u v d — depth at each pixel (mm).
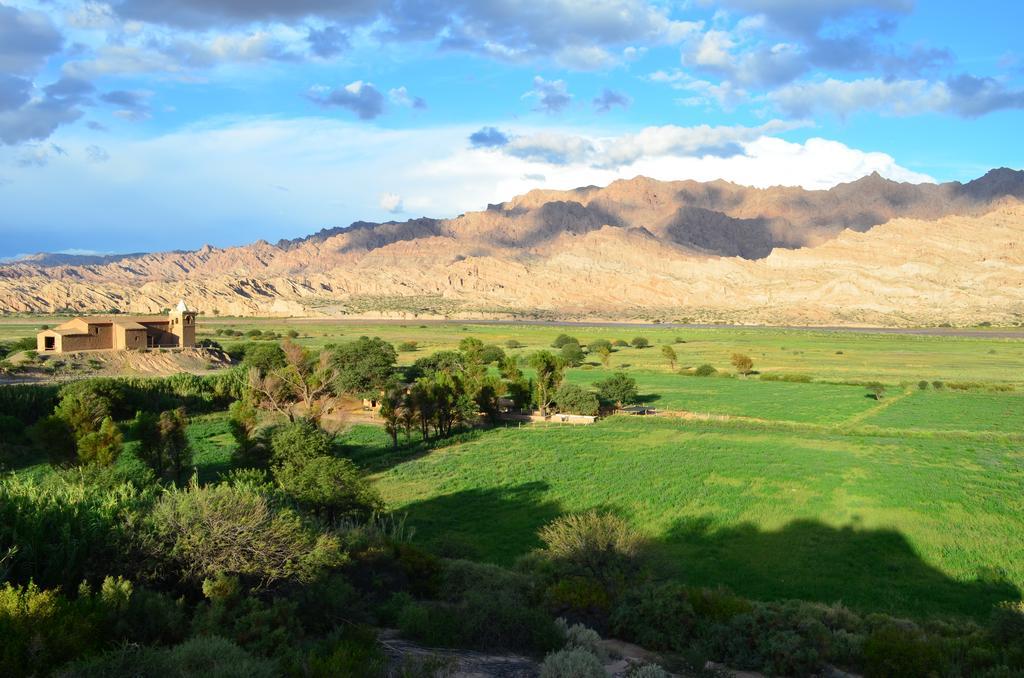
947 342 184875
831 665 18359
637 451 56375
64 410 45062
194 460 50531
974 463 51375
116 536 17938
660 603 20562
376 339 129875
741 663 18172
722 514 38750
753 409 79438
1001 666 16484
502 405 81875
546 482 46125
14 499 19531
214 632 14281
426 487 45094
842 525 36875
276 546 18781
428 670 14180
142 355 97125
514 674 15164
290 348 91562
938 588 28531
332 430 61781
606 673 14727
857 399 86625
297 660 13281
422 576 23109
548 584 23328
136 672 11836
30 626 12781
